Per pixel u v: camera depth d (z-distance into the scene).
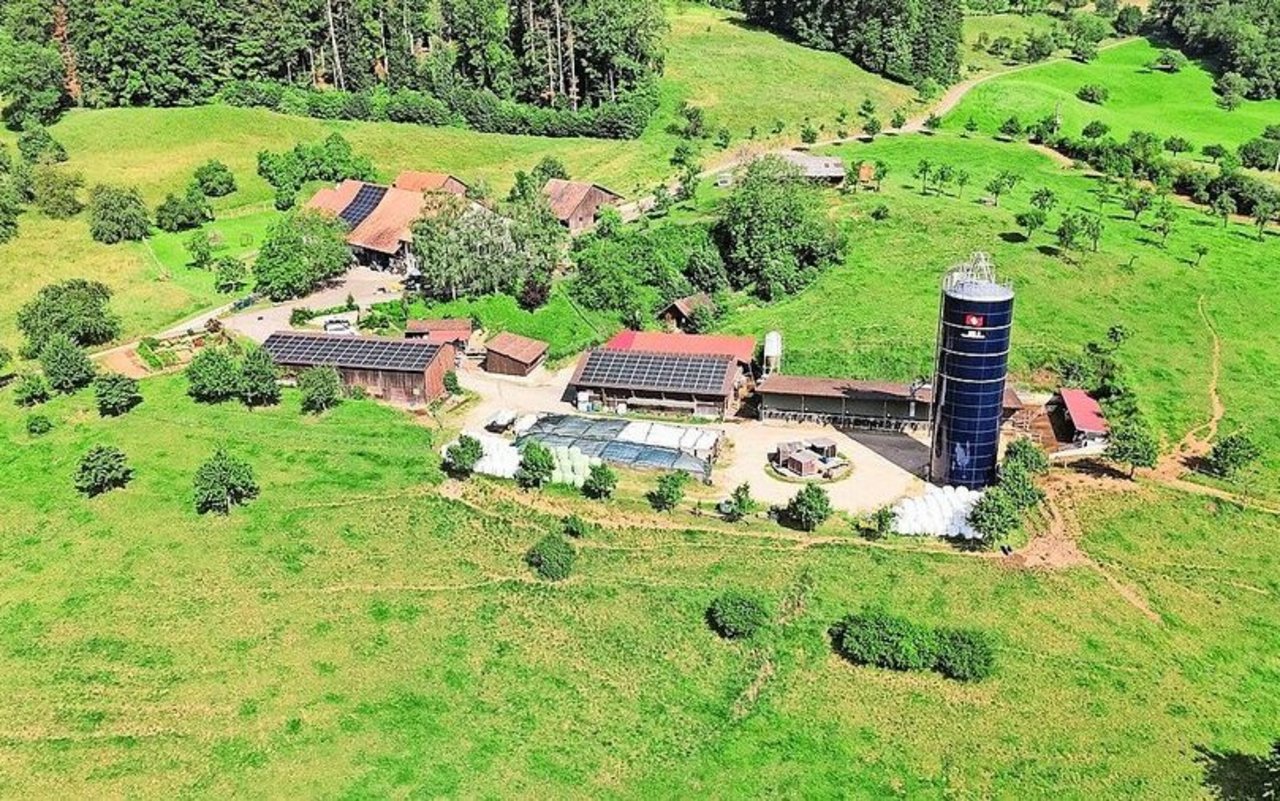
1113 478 91.12
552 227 127.69
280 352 106.31
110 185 146.75
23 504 85.81
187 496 86.44
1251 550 82.38
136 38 173.50
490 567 78.88
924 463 93.31
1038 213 132.12
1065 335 112.50
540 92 185.12
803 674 68.69
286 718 64.69
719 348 108.50
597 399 104.31
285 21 185.25
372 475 89.88
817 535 82.31
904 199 144.50
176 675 68.31
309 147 160.62
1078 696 67.31
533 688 67.25
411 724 64.25
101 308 114.44
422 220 126.00
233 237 141.88
